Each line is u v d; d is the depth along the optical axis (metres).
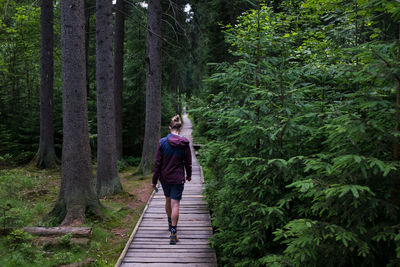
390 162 2.15
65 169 5.74
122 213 6.45
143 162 10.80
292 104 3.25
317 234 2.25
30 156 12.48
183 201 6.65
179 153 4.20
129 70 14.17
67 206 5.61
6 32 12.11
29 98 14.80
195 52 12.42
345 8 4.84
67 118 5.67
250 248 3.28
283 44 4.07
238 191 3.55
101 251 4.66
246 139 3.47
